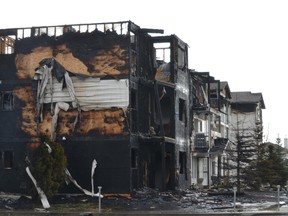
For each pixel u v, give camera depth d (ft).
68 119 108.27
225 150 165.37
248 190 154.10
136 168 109.70
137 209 88.94
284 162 181.68
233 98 245.86
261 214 80.38
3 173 110.32
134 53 111.75
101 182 105.70
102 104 106.93
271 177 164.86
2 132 111.55
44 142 99.55
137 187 109.91
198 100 153.79
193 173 155.94
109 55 107.45
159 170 123.54
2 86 112.06
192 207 91.66
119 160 105.40
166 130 123.85
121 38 107.24
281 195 132.16
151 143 117.29
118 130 106.01
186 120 135.13
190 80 145.48
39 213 83.51
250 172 156.15
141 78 113.80
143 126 115.85
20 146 110.22
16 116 111.04
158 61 129.08
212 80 169.27
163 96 123.75
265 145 172.86
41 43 110.73
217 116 189.16
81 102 107.76
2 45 115.65
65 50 109.40
